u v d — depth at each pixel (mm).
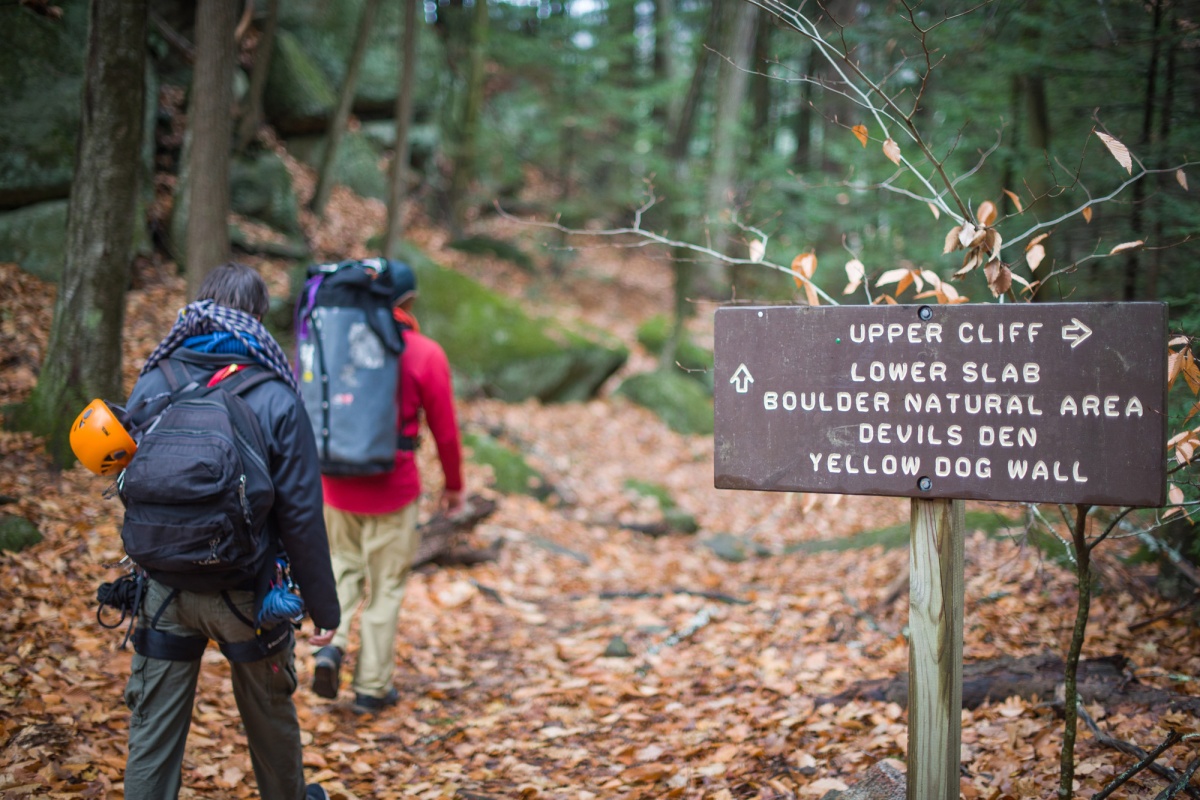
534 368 10820
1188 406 3348
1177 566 4363
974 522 6258
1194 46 4922
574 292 16594
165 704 2471
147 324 8266
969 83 6727
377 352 3969
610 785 3430
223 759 3398
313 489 2516
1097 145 5496
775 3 3111
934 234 7688
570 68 16172
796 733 3639
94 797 2943
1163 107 5023
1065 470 2053
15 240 8289
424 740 3914
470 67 15938
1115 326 2014
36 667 3746
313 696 4227
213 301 2648
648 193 3977
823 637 4895
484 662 4871
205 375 2500
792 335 2244
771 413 2266
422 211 15781
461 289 11094
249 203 11398
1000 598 4906
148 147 10000
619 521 8188
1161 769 2846
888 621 5156
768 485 2270
